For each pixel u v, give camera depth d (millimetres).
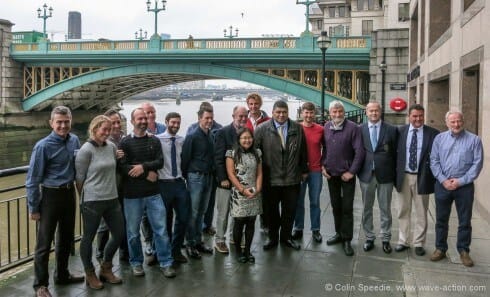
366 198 6863
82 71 39875
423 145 6578
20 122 42531
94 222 5426
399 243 6867
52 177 5250
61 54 36969
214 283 5695
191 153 6449
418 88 19438
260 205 6395
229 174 6305
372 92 25859
